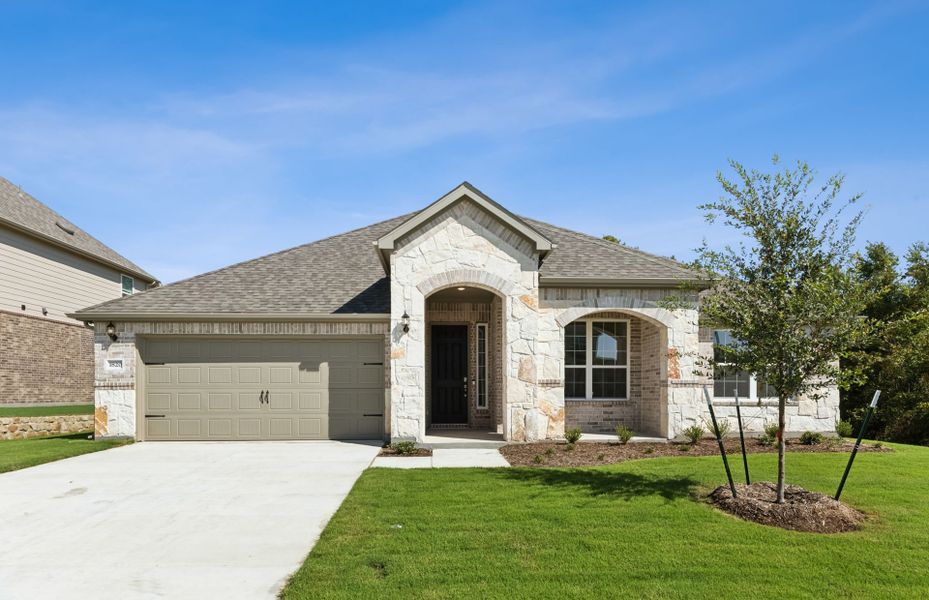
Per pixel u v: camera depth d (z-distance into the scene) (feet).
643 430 53.11
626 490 29.14
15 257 67.46
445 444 44.37
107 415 48.49
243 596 17.75
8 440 55.72
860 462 35.68
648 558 20.15
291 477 34.09
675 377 47.93
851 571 19.11
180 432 49.11
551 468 35.17
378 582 18.20
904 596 17.31
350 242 63.72
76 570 19.90
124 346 48.91
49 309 73.00
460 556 20.33
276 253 60.75
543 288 48.01
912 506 26.22
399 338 45.14
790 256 26.09
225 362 49.65
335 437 49.55
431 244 45.80
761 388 49.55
